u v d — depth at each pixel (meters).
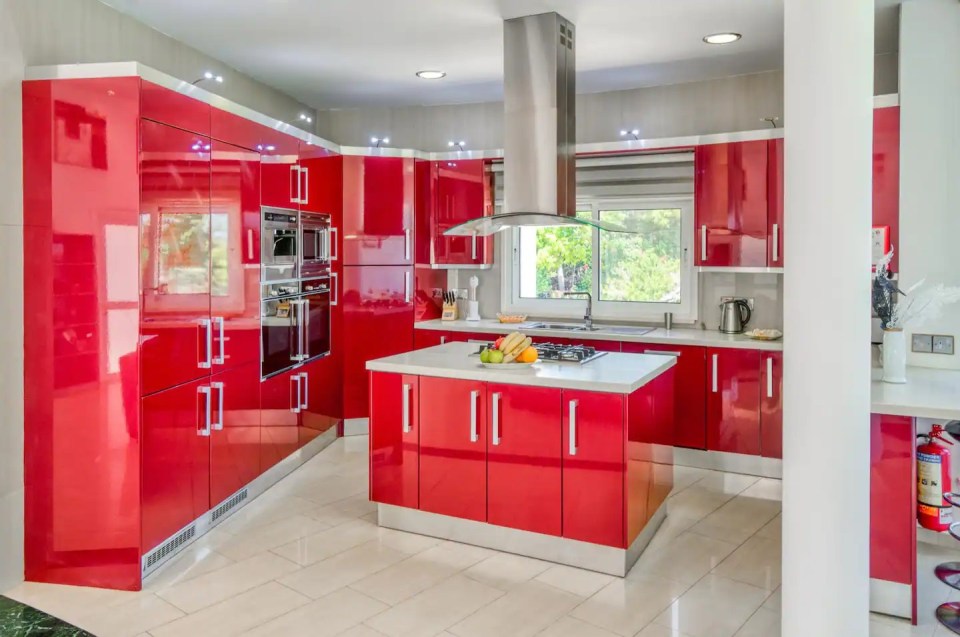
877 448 2.97
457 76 5.30
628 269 5.77
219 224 3.78
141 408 3.13
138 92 3.03
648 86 5.55
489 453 3.54
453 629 2.81
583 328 5.56
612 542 3.27
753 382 4.78
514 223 4.09
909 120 3.73
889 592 2.98
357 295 5.72
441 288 6.26
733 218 4.96
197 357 3.59
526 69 3.96
